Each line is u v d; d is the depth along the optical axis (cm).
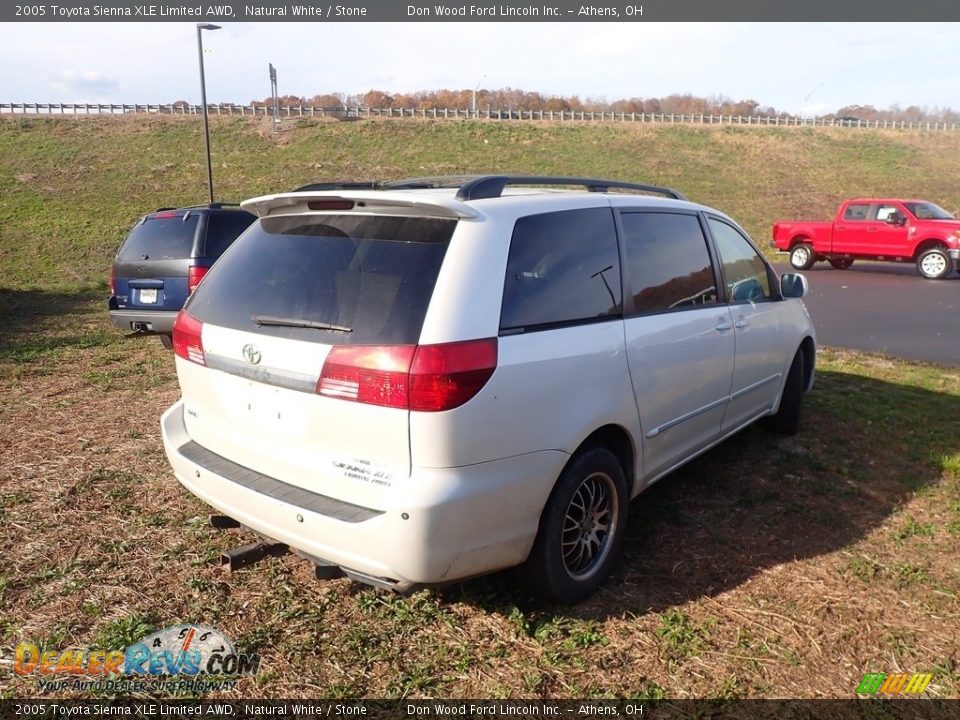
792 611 310
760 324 453
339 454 266
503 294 274
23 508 398
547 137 4866
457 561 260
